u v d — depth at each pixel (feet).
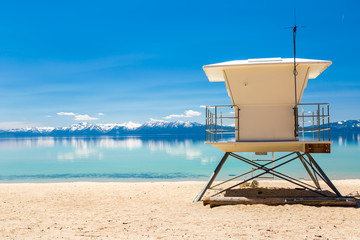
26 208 38.50
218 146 38.60
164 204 39.52
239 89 38.42
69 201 43.01
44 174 119.34
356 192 47.37
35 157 225.76
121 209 37.35
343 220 29.32
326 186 54.39
